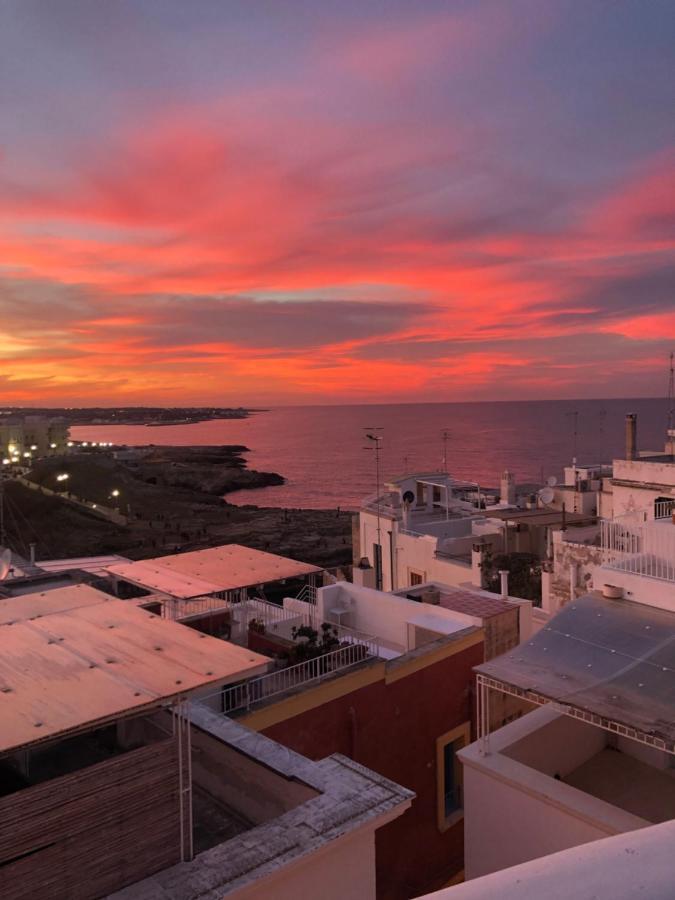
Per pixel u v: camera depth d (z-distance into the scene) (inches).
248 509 4097.0
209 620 640.4
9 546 2591.0
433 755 592.1
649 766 432.8
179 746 253.9
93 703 244.5
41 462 4089.6
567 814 338.6
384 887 549.0
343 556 2561.5
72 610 343.0
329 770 301.3
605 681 354.9
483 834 381.1
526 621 686.5
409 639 665.6
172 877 243.0
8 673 269.3
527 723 414.0
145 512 3752.5
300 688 502.6
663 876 51.9
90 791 235.6
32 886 223.1
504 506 1589.6
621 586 450.9
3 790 299.1
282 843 255.0
